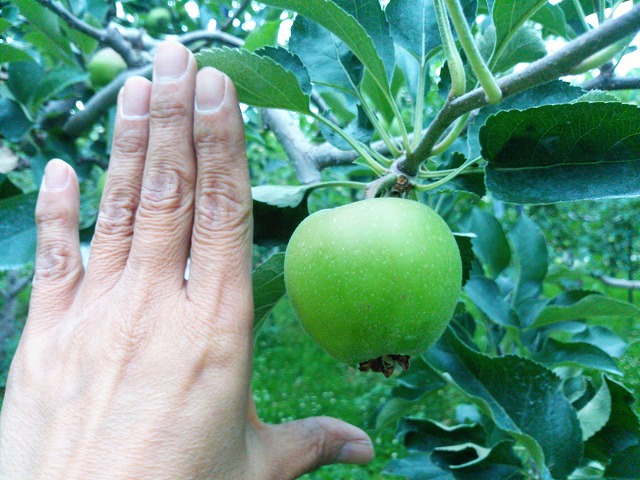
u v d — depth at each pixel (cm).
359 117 24
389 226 16
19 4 39
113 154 19
